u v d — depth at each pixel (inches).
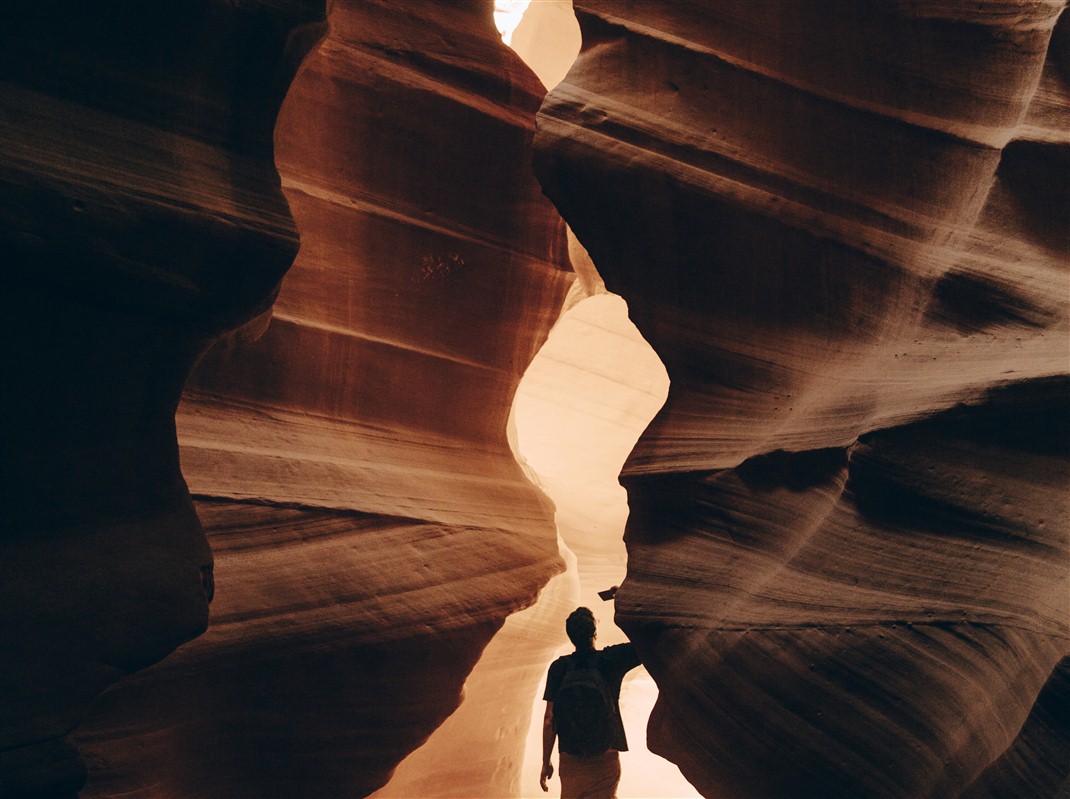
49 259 114.7
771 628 152.3
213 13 133.1
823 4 187.2
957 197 176.4
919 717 138.6
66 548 122.1
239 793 176.9
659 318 185.0
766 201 180.5
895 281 175.8
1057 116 168.6
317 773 181.8
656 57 188.5
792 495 165.0
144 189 123.9
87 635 119.0
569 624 176.4
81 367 123.2
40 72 120.4
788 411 173.2
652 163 180.4
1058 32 171.5
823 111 184.4
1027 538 141.1
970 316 164.9
